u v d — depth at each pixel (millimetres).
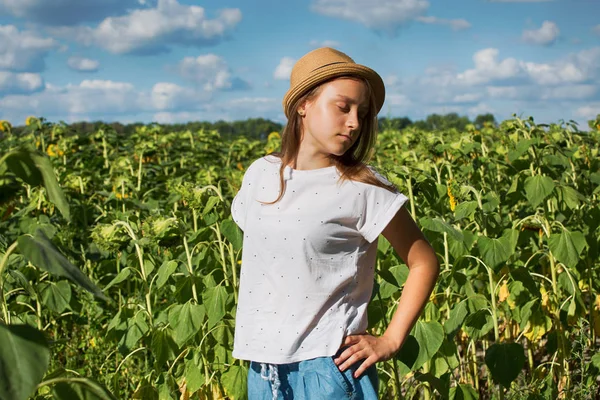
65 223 5180
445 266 3746
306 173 2328
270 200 2348
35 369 1547
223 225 3523
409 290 2385
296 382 2279
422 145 5777
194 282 3582
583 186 5309
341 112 2262
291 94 2332
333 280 2287
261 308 2328
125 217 4719
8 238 4996
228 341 3434
